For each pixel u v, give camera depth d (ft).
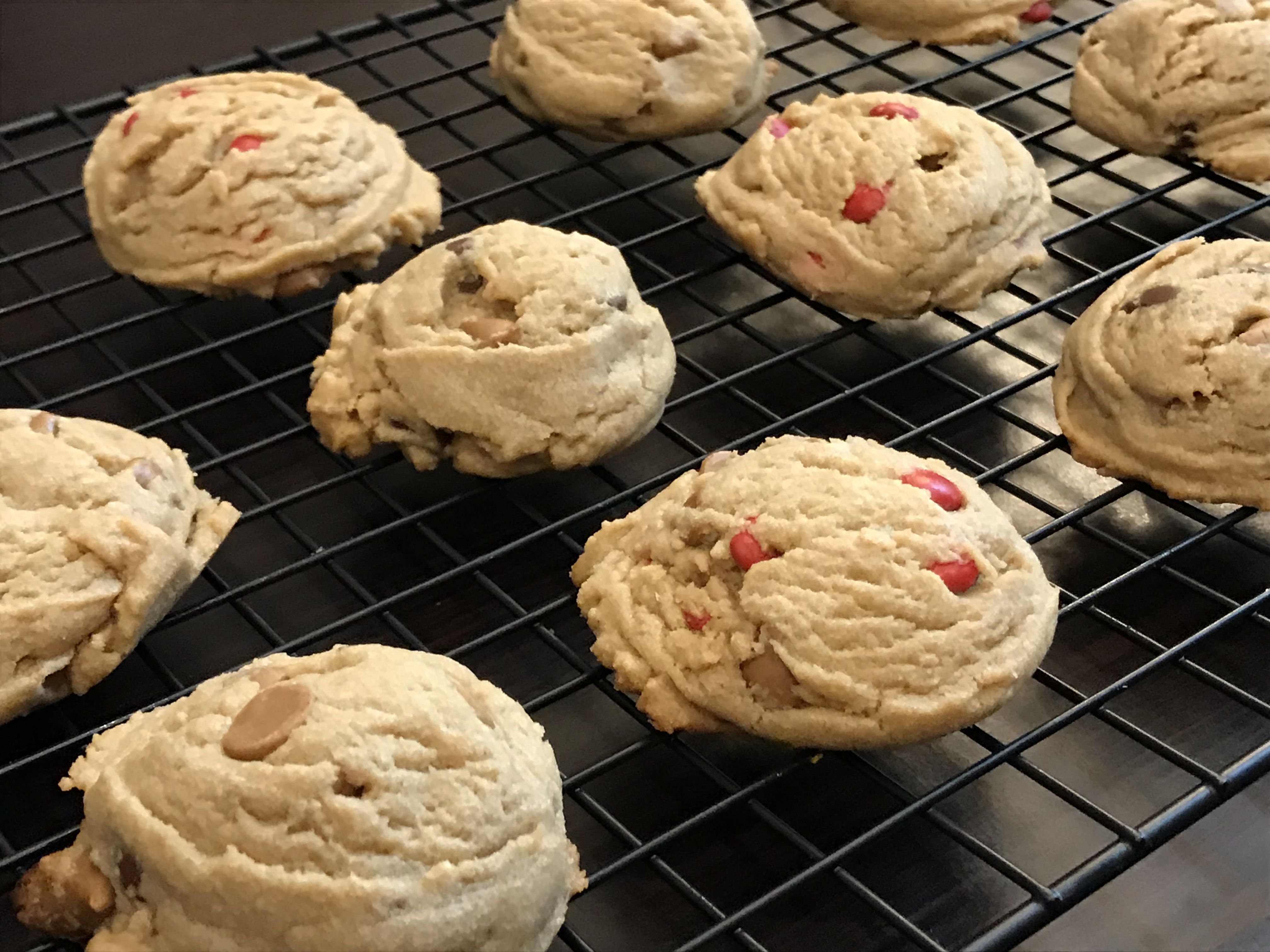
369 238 0.87
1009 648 0.64
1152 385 0.75
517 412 0.75
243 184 0.84
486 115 1.07
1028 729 0.69
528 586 0.74
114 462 0.71
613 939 0.61
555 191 1.00
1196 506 0.79
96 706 0.70
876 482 0.67
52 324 0.90
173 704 0.62
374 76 1.05
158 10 1.16
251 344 0.88
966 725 0.63
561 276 0.77
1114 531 0.78
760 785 0.62
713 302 0.91
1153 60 0.95
